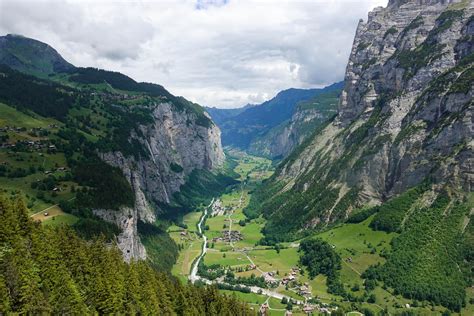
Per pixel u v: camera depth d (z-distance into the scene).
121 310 129.75
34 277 114.44
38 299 110.50
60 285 118.12
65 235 138.12
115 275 133.25
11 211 124.25
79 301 118.31
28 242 122.81
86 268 131.12
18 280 110.44
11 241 117.50
